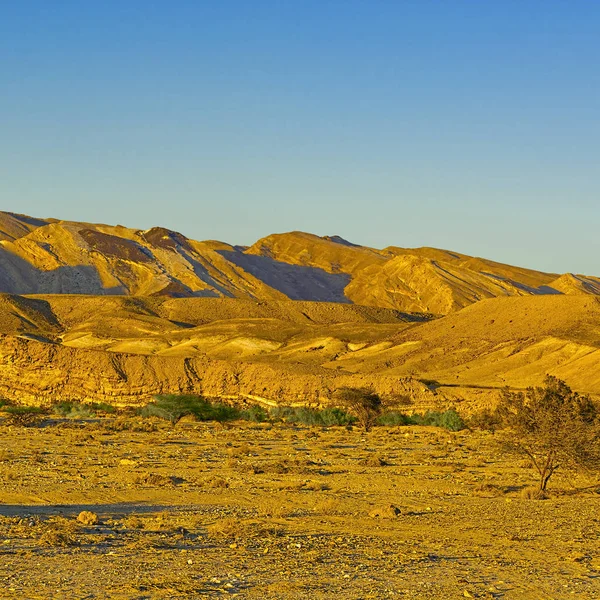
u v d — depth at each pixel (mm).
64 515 71000
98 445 148625
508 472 115250
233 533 62344
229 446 155000
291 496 88938
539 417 95938
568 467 94375
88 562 50781
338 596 43875
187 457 131250
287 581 47188
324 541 61125
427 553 57500
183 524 67250
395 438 185750
